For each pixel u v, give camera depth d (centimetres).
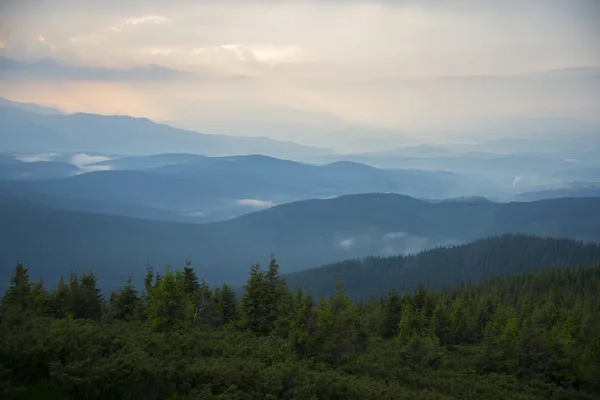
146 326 2839
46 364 1519
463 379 2620
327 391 1675
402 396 1884
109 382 1438
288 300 3606
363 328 3638
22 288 3431
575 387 2798
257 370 1703
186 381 1538
